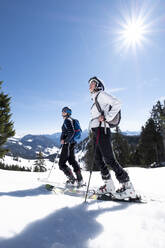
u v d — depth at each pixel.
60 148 3.97
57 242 1.14
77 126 3.95
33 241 1.12
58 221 1.45
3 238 1.11
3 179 3.80
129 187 2.29
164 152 31.16
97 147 2.61
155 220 1.58
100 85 2.63
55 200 2.08
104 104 2.48
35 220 1.43
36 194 2.41
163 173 5.68
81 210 1.77
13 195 2.23
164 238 1.26
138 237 1.27
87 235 1.27
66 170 3.83
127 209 1.88
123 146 30.23
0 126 13.71
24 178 4.39
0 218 1.40
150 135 31.67
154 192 2.95
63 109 4.01
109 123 2.44
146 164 30.67
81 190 2.94
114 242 1.19
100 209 1.86
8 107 14.40
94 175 6.51
